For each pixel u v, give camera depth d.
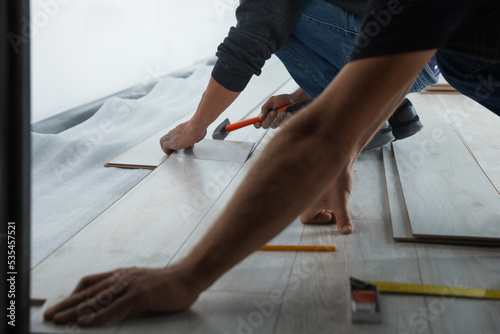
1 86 0.96
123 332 1.08
